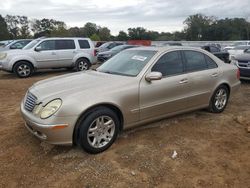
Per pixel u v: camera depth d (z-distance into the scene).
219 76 6.09
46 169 3.98
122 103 4.52
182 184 3.67
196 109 5.83
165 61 5.22
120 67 5.29
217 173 3.93
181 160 4.24
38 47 12.84
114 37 83.94
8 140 4.86
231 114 6.37
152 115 5.00
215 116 6.17
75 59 13.86
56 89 4.46
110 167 4.02
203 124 5.68
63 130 4.04
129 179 3.75
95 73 5.27
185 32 86.88
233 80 6.47
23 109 4.57
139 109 4.77
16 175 3.85
